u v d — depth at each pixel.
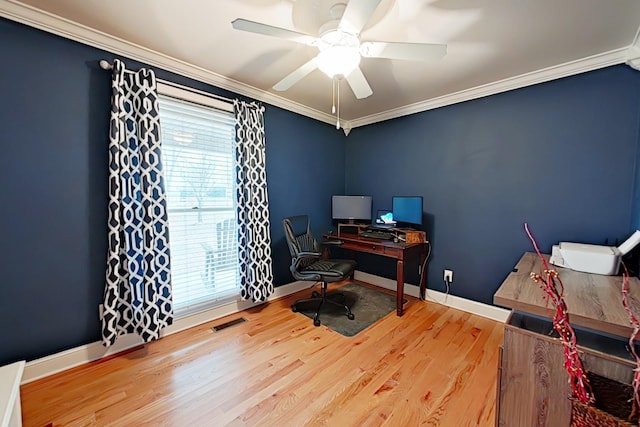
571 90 2.11
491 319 2.55
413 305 2.86
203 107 2.36
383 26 1.64
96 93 1.86
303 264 2.75
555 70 2.13
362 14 1.23
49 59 1.68
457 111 2.74
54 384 1.63
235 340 2.15
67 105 1.75
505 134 2.44
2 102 1.55
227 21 1.65
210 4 1.51
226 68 2.26
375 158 3.50
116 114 1.83
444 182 2.86
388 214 3.22
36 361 1.67
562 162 2.17
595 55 1.94
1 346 1.59
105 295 1.83
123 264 1.89
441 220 2.89
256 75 2.38
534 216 2.31
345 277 2.61
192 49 1.98
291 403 1.51
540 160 2.27
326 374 1.75
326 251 3.39
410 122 3.13
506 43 1.82
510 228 2.44
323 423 1.38
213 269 2.52
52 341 1.74
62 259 1.77
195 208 2.38
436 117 2.91
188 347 2.04
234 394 1.57
